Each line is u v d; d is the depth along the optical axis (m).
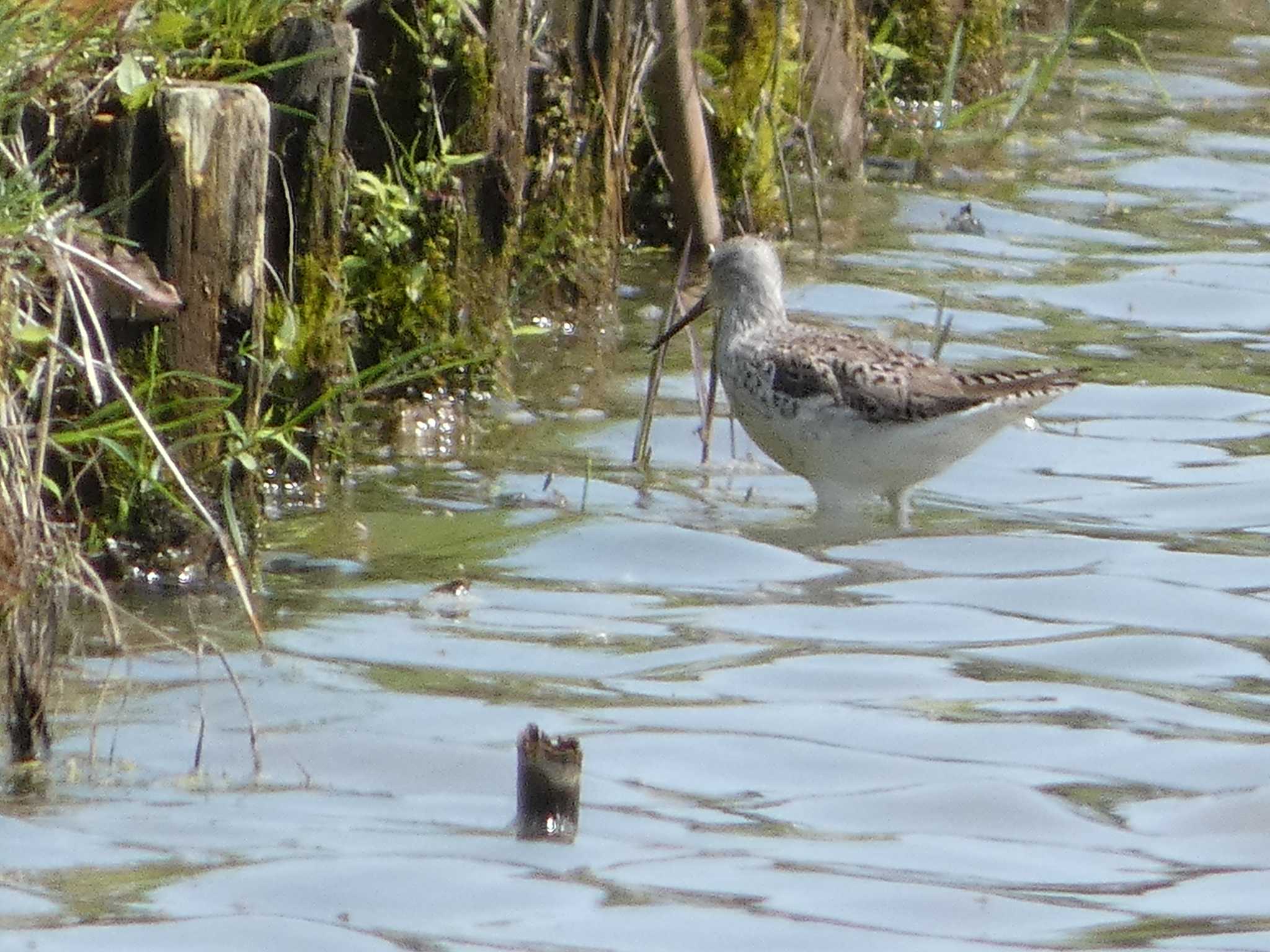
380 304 15.14
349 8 14.70
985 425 13.80
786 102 20.89
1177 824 9.31
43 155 10.91
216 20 12.95
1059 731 10.38
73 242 11.22
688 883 8.53
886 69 24.34
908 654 11.47
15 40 11.32
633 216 19.78
